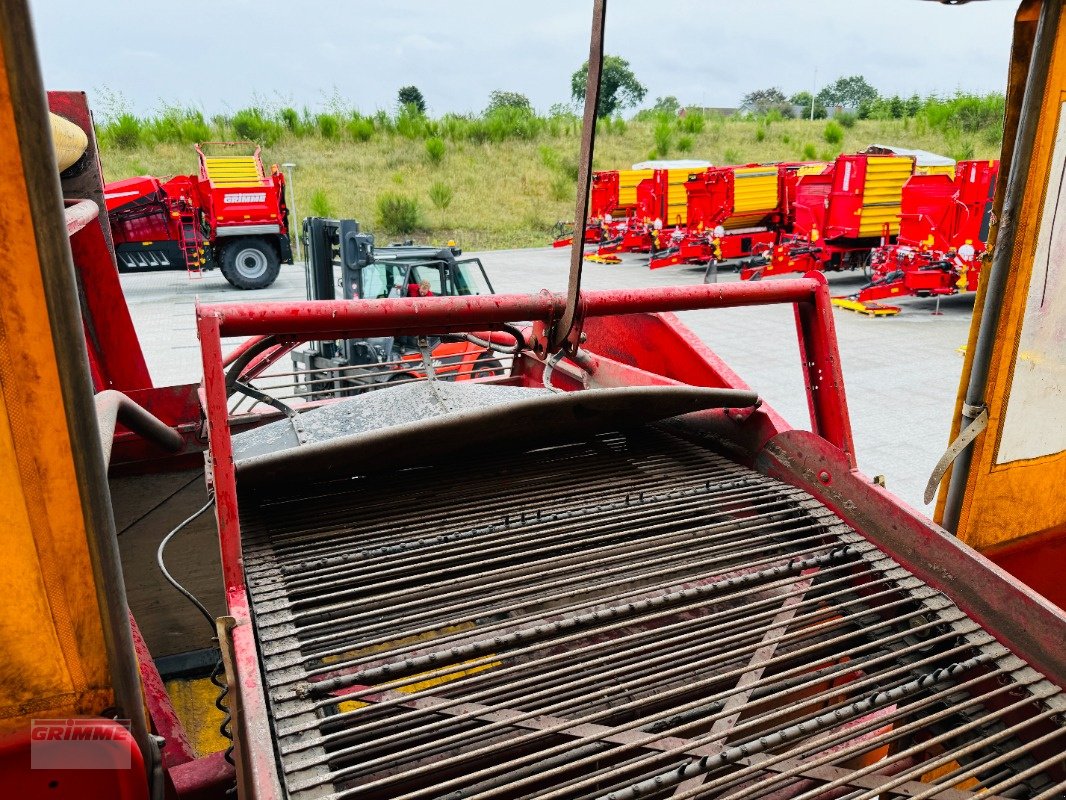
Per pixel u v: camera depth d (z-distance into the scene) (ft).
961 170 40.42
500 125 113.80
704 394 8.38
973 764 5.81
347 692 6.20
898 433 24.57
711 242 57.41
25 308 3.94
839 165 50.21
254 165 59.47
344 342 26.58
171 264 61.67
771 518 8.03
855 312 43.96
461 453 8.66
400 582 6.82
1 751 4.44
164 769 5.54
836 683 6.93
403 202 87.15
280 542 7.23
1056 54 7.44
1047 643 6.23
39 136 3.75
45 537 4.28
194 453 12.46
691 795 5.28
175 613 12.95
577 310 7.51
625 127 121.90
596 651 6.41
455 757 5.38
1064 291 8.63
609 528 7.66
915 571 7.24
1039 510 9.59
